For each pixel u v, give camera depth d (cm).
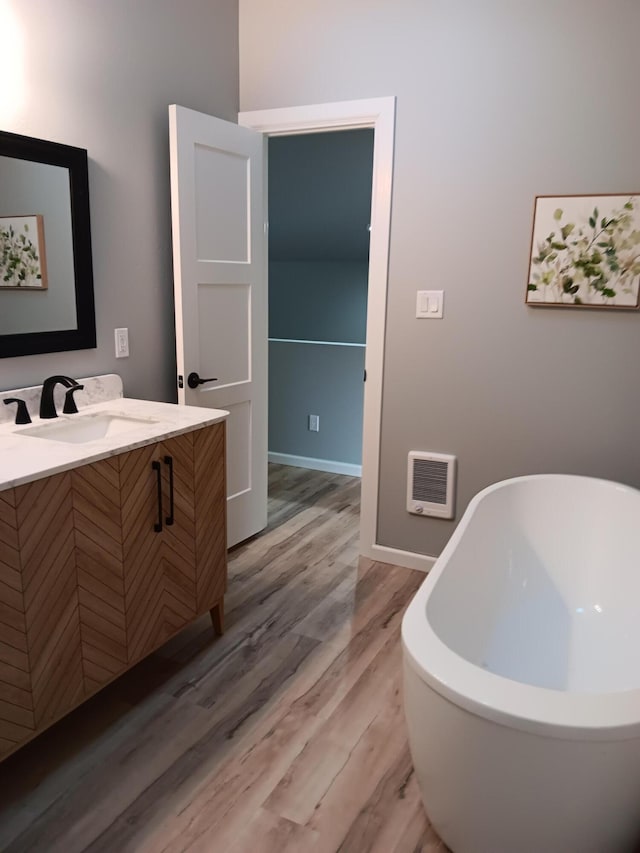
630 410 263
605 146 249
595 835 134
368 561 322
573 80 249
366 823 166
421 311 291
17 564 161
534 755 125
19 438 195
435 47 269
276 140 426
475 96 266
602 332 262
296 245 581
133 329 269
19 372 222
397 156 284
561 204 257
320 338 650
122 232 258
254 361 326
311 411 472
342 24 286
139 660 209
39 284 224
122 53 248
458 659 141
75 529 177
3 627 160
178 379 281
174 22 271
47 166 221
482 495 250
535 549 267
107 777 179
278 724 202
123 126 252
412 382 299
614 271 254
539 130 258
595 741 121
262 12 304
